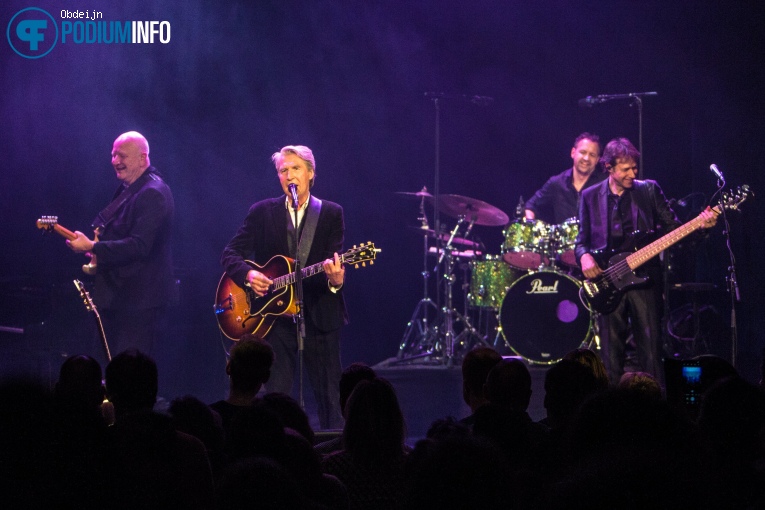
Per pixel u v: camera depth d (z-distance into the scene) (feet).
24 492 6.89
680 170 41.32
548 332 34.91
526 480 10.87
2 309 35.68
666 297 33.30
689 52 39.27
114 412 15.07
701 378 14.43
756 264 36.42
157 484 10.27
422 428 34.55
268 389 25.76
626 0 41.52
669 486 5.82
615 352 30.40
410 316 45.52
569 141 43.96
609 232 30.42
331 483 10.96
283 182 26.02
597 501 5.77
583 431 6.93
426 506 6.88
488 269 37.22
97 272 29.45
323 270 24.93
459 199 37.63
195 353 37.65
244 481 7.57
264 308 25.58
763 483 9.63
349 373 15.81
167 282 30.27
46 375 33.24
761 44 36.88
